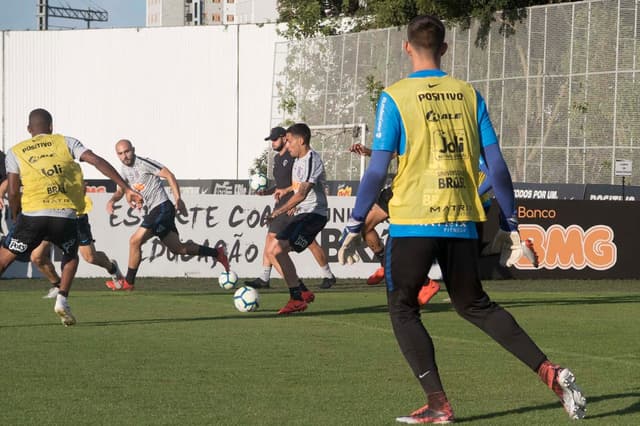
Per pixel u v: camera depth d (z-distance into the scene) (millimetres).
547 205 21109
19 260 20219
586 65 32594
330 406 6848
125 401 7000
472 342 10406
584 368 8727
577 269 21266
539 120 33906
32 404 6875
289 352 9531
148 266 20688
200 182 51062
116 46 69625
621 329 11781
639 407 6824
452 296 6457
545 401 7082
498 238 7125
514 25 34844
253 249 20938
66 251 11219
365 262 20938
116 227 20547
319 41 43531
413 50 6500
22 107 71188
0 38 71125
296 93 44656
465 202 6320
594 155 32188
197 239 20797
